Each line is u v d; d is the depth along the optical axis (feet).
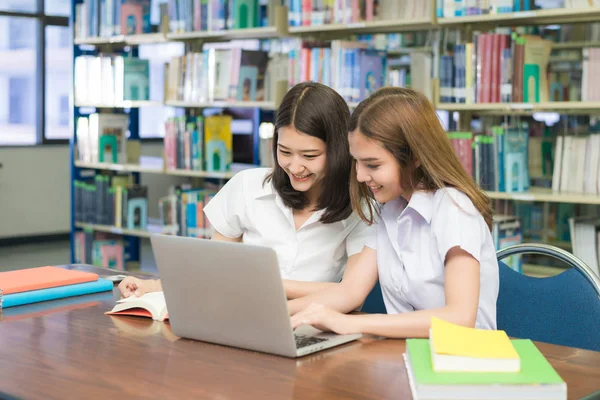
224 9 14.40
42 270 6.72
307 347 4.65
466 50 11.51
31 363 4.51
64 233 24.08
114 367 4.43
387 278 5.72
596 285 5.80
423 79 12.31
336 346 4.82
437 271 5.39
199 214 15.29
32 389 4.07
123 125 17.13
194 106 15.07
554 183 11.55
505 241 11.60
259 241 6.88
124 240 17.85
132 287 6.27
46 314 5.66
